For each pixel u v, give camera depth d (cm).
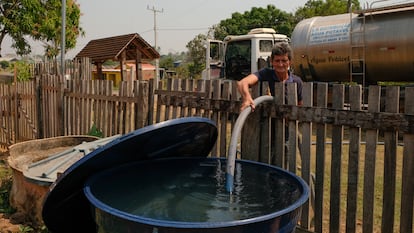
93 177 263
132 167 294
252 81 338
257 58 1268
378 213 445
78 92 646
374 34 983
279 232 212
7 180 548
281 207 237
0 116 838
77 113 654
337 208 314
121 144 250
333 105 305
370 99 284
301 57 1155
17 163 466
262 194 261
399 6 925
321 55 1107
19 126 803
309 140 326
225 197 257
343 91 299
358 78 1064
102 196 254
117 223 208
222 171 314
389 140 278
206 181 292
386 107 279
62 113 681
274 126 356
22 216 412
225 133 393
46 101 726
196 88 427
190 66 4253
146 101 505
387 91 278
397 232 396
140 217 198
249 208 237
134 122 532
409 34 924
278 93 342
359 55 1020
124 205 241
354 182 301
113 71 3322
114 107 575
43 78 730
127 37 1591
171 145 299
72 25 2031
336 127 307
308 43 1132
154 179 296
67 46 2014
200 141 317
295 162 338
